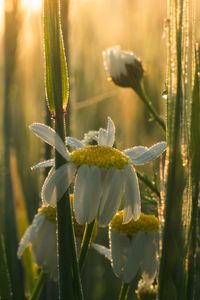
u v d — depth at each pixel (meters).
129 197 0.19
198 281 0.21
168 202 0.18
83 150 0.19
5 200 0.28
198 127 0.18
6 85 0.31
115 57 0.27
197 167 0.18
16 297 0.26
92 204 0.19
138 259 0.21
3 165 0.29
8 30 0.31
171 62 0.18
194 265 0.18
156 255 0.21
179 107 0.18
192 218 0.18
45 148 0.27
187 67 0.18
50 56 0.17
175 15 0.18
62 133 0.18
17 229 0.28
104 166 0.19
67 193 0.18
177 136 0.18
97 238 0.31
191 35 0.18
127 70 0.26
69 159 0.19
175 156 0.18
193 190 0.18
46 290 0.26
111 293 0.32
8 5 0.30
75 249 0.18
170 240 0.18
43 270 0.22
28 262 0.26
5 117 0.31
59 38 0.17
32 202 0.33
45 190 0.18
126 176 0.19
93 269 0.33
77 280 0.18
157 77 0.35
